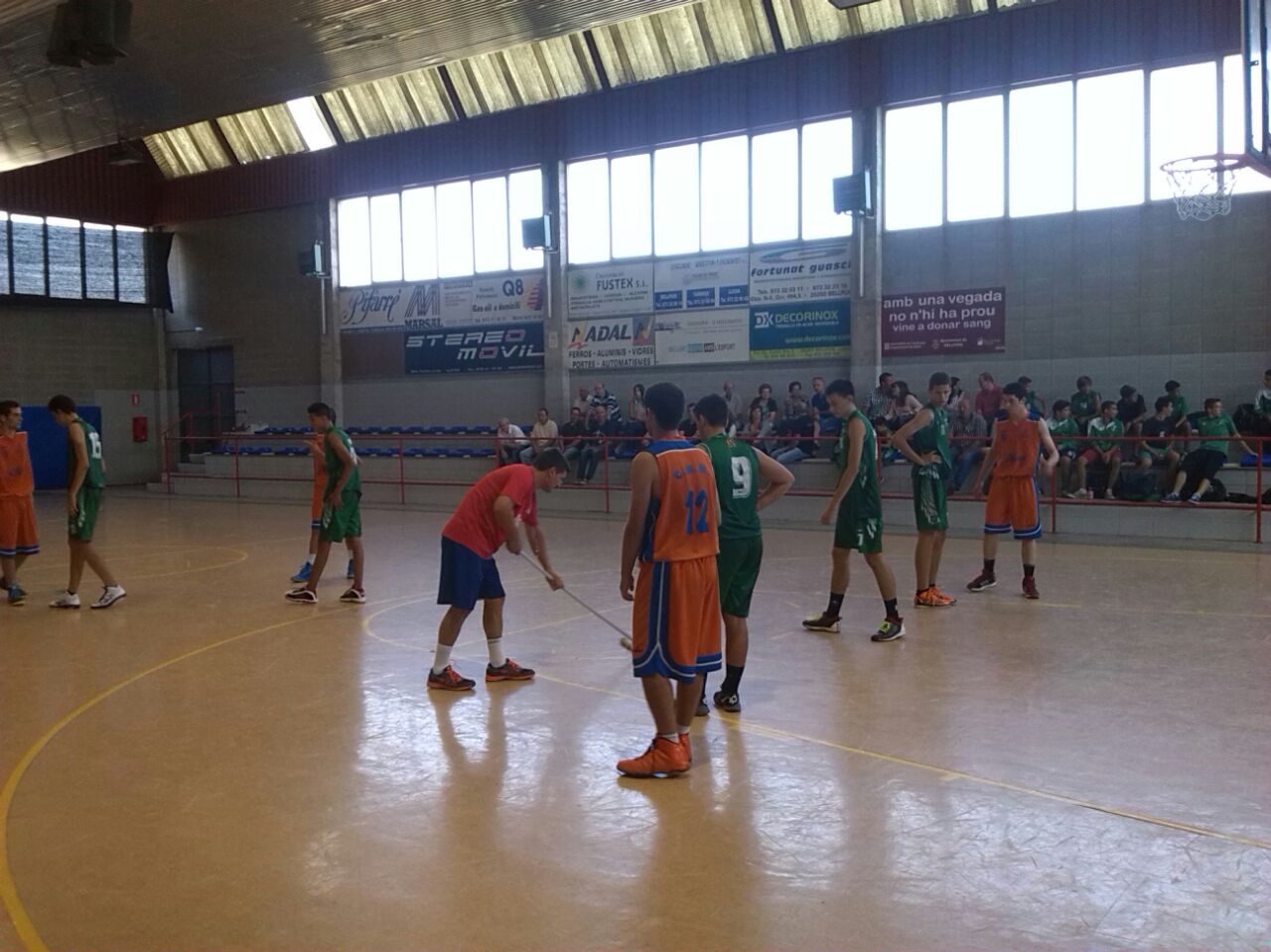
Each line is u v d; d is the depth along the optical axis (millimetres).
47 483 24188
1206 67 14273
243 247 24266
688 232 18641
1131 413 13961
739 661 5379
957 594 8891
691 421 17578
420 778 4441
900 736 4934
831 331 17422
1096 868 3457
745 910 3188
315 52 12148
